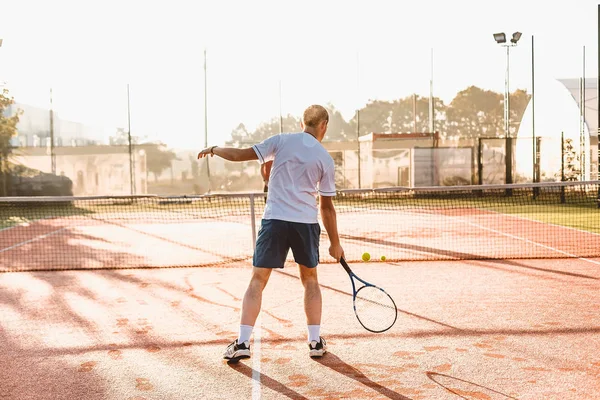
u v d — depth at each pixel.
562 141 21.31
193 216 17.62
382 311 4.24
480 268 7.43
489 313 5.07
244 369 3.73
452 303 5.47
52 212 20.14
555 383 3.42
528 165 25.09
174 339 4.41
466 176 23.92
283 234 3.84
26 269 7.89
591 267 7.39
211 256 9.01
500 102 28.31
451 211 17.56
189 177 23.44
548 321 4.80
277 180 3.88
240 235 12.13
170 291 6.21
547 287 6.18
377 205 20.19
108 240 11.60
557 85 24.05
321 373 3.64
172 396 3.31
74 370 3.75
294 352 4.06
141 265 8.15
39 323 4.92
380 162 23.91
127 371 3.72
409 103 27.89
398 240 10.67
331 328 4.64
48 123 22.94
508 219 14.73
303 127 4.07
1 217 18.31
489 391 3.32
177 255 9.18
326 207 3.98
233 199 23.44
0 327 4.80
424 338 4.35
